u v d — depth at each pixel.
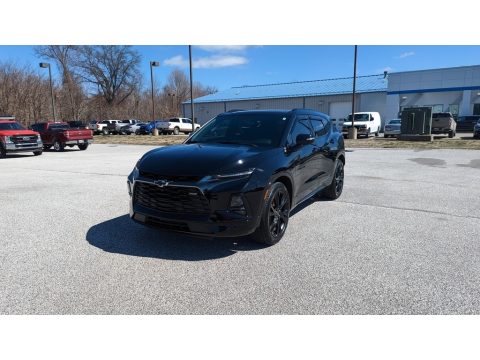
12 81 47.69
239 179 4.03
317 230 5.12
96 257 4.14
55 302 3.15
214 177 3.95
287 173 4.71
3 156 17.34
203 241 4.64
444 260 4.03
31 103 48.28
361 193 7.65
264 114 5.55
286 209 4.75
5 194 7.78
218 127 5.54
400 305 3.10
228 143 5.00
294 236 4.86
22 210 6.35
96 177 10.10
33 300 3.19
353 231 5.07
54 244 4.58
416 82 38.78
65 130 21.03
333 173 6.85
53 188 8.45
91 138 22.34
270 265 3.91
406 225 5.35
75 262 4.00
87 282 3.52
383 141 22.95
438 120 26.38
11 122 18.48
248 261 4.02
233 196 3.96
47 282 3.52
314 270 3.78
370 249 4.38
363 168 11.47
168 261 4.02
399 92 39.75
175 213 4.05
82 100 60.19
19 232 5.09
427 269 3.80
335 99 43.41
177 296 3.26
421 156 14.85
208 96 56.50
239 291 3.35
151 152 4.75
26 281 3.54
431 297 3.22
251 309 3.06
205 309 3.06
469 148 17.62
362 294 3.28
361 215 5.91
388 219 5.67
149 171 4.21
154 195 4.18
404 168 11.45
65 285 3.46
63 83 58.84
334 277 3.62
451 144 19.80
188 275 3.67
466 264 3.92
